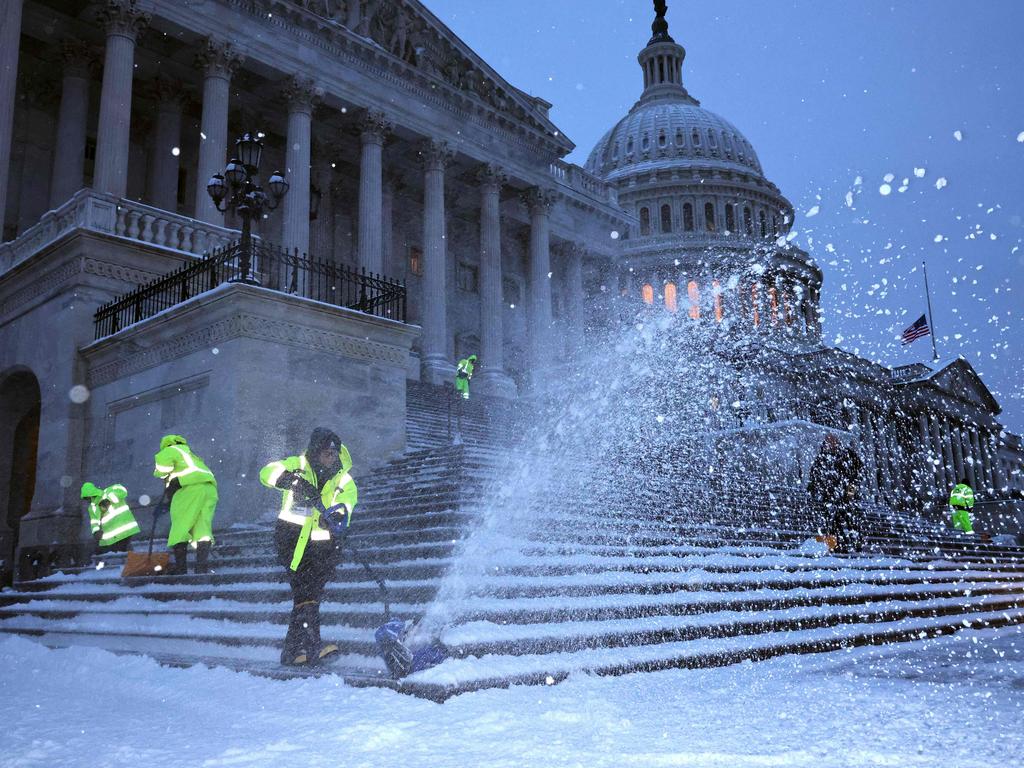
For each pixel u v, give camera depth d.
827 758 3.39
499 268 38.47
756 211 91.44
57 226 19.78
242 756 3.66
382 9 35.47
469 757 3.53
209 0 28.50
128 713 5.06
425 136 36.12
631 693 5.11
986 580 14.59
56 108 30.02
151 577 10.79
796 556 12.53
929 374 53.66
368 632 6.41
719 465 24.41
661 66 112.69
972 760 3.32
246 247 13.67
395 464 14.03
